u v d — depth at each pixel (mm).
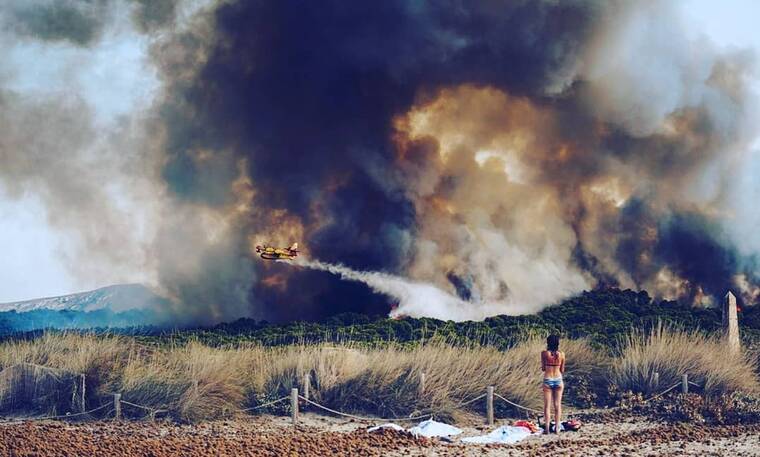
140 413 15289
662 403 16031
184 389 15469
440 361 16562
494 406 16125
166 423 14836
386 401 15859
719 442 12812
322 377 16172
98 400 15352
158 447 11945
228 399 15680
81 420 14992
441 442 13312
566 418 15688
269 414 15820
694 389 16781
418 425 14820
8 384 15562
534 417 15906
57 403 15367
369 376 16172
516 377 16562
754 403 15414
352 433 13828
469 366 16672
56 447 11648
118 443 12281
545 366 14156
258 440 12867
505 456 12000
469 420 15508
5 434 12758
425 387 15828
